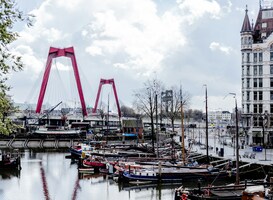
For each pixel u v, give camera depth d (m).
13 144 111.94
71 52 150.50
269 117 94.25
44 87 142.75
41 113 161.62
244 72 98.00
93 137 117.25
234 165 59.38
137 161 65.44
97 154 73.56
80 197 44.69
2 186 51.16
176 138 131.75
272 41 95.69
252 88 97.31
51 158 83.88
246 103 97.81
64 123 146.88
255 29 103.19
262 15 103.94
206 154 68.81
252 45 97.44
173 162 61.12
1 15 20.62
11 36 21.31
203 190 35.75
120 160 65.56
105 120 169.88
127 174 53.28
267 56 96.12
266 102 96.06
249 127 97.62
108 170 61.44
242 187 36.28
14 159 66.50
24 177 58.50
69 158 83.81
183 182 53.53
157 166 57.59
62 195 45.81
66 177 58.72
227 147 95.62
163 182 53.22
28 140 113.31
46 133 119.38
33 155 89.94
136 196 45.06
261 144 94.69
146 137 123.81
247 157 66.56
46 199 43.75
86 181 55.19
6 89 21.95
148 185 51.69
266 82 96.19
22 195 45.84
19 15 22.30
